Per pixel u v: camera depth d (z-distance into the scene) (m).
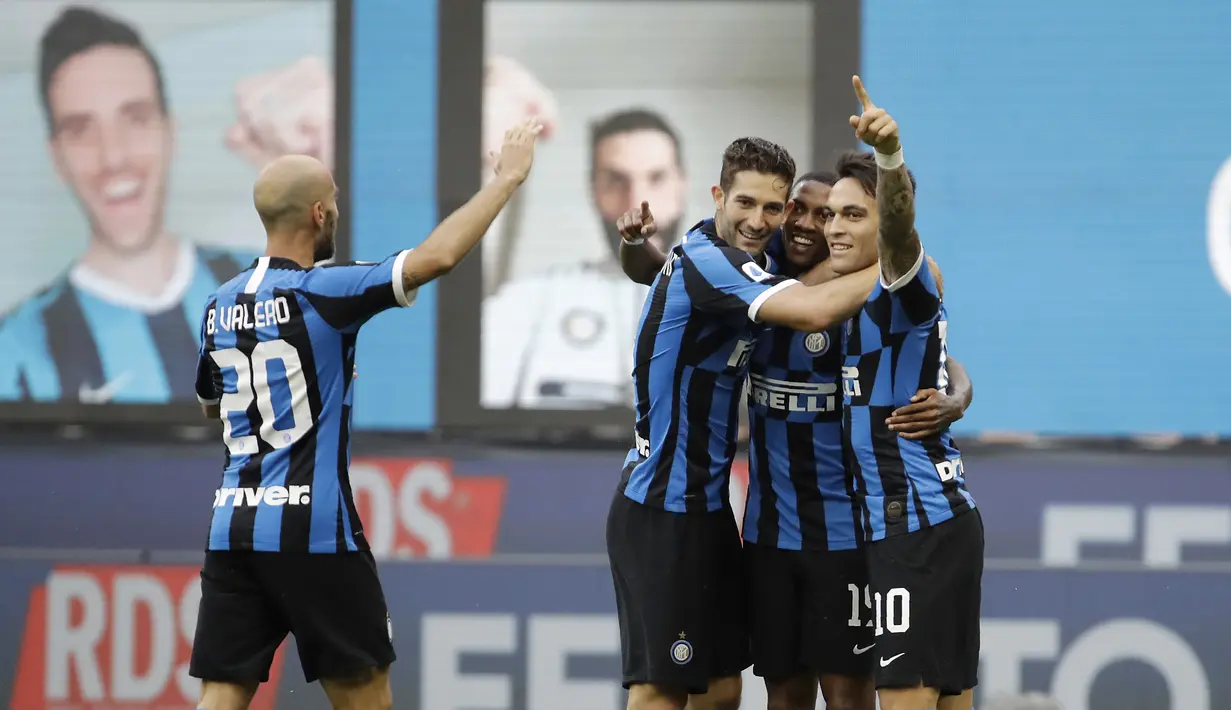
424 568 23.95
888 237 12.37
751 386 14.62
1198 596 23.59
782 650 14.71
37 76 24.53
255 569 12.95
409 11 24.30
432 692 23.80
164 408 24.41
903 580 13.16
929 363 13.30
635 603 13.79
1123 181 23.97
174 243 24.50
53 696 23.88
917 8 24.05
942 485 13.36
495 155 13.15
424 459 24.16
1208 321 23.94
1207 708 23.41
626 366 24.22
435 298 24.28
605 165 24.20
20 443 24.28
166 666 23.94
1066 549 23.75
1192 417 23.89
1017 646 23.59
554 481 24.11
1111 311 23.98
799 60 24.05
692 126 24.12
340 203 24.30
